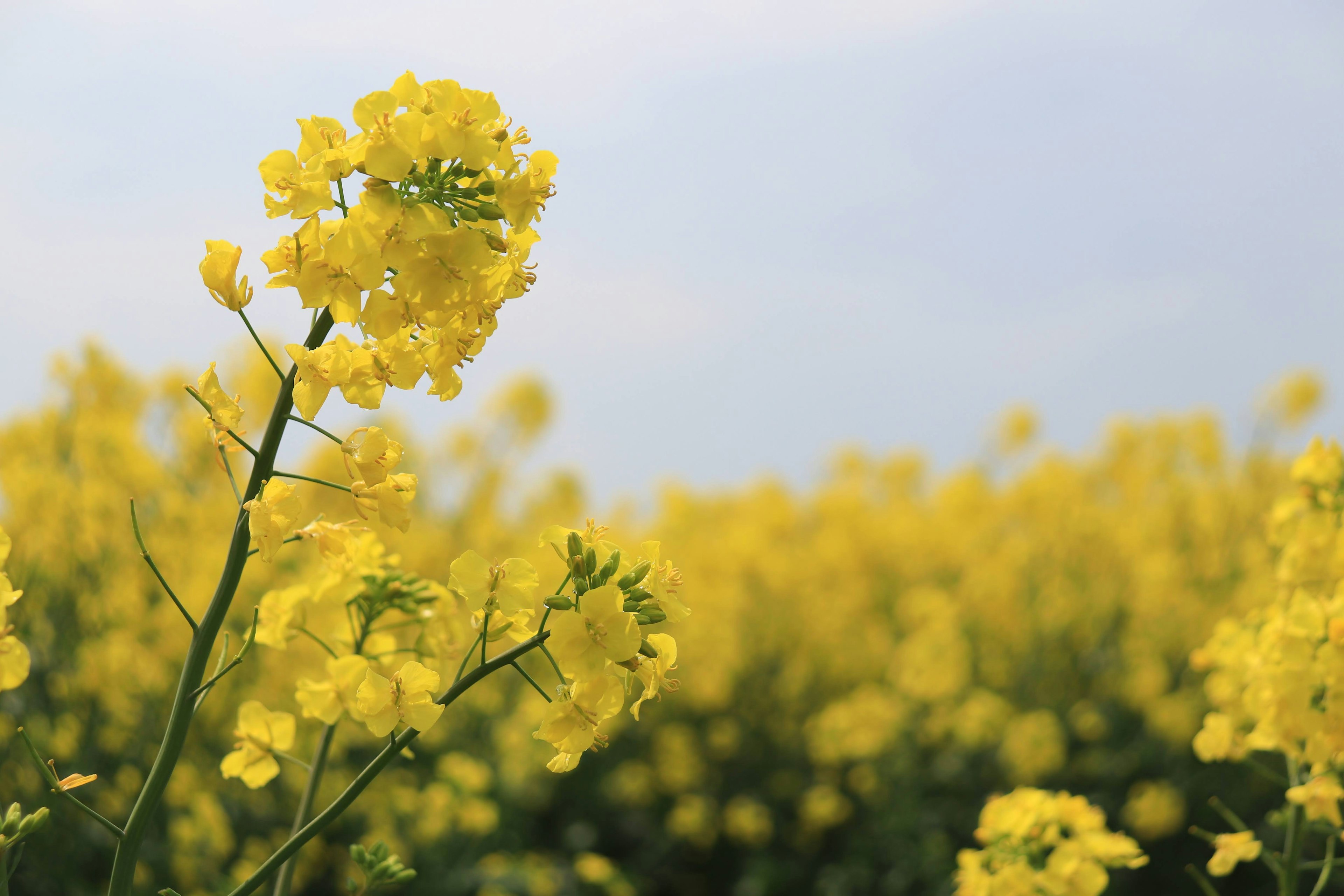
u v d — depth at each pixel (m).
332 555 1.28
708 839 6.00
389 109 1.19
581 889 5.38
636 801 6.09
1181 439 8.20
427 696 1.27
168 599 4.14
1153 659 6.45
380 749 5.03
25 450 4.45
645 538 8.71
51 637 3.91
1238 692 2.28
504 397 6.64
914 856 5.68
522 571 1.25
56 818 3.49
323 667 4.29
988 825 2.21
